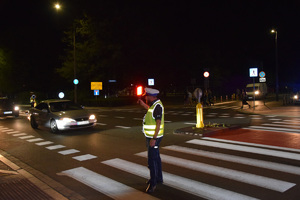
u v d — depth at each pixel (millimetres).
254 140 8867
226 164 6273
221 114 18453
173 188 4957
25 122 16812
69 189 5043
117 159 7117
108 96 40625
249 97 38031
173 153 7402
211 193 4680
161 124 4824
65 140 10109
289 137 9258
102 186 5207
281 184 4980
